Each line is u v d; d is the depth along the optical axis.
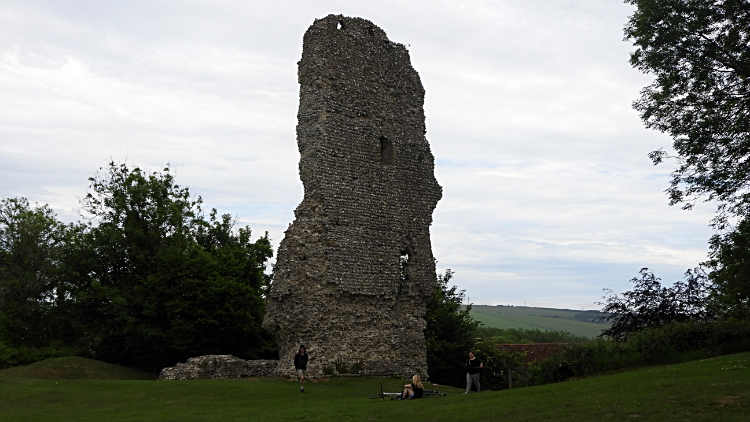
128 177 46.38
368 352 27.44
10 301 50.47
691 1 25.41
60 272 45.03
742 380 15.43
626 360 26.81
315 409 17.14
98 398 19.98
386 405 17.33
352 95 29.34
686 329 28.09
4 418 16.91
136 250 43.84
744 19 24.86
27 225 56.00
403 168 30.42
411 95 31.72
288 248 27.08
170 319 39.75
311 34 29.52
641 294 36.47
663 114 26.78
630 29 26.73
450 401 17.23
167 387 21.94
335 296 27.03
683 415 12.59
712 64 25.80
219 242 51.81
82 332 43.88
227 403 19.39
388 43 31.45
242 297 40.47
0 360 44.44
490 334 94.81
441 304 46.25
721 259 28.78
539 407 14.64
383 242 28.94
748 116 25.00
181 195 51.06
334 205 27.67
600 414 13.37
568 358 28.41
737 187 26.20
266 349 41.06
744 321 28.09
